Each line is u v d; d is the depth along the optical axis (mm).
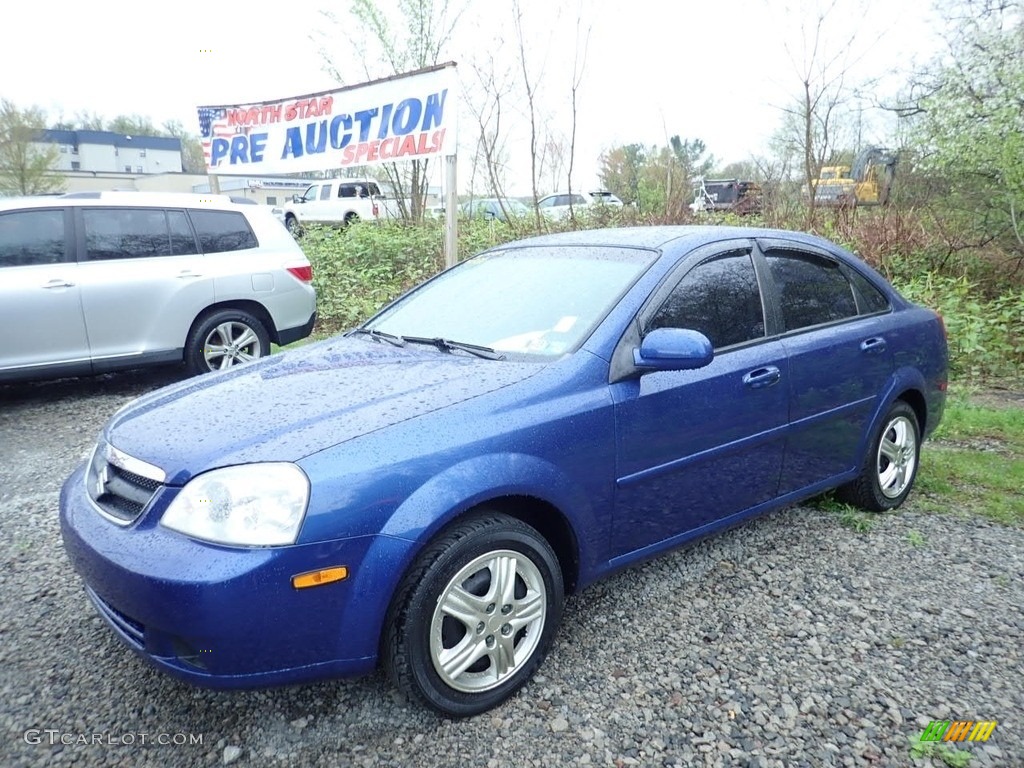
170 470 2324
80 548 2406
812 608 3156
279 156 9258
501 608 2525
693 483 3129
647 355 2781
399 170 13914
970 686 2648
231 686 2195
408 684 2367
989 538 3840
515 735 2428
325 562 2186
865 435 3920
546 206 15445
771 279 3566
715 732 2426
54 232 6277
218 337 7094
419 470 2340
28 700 2611
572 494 2674
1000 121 8188
